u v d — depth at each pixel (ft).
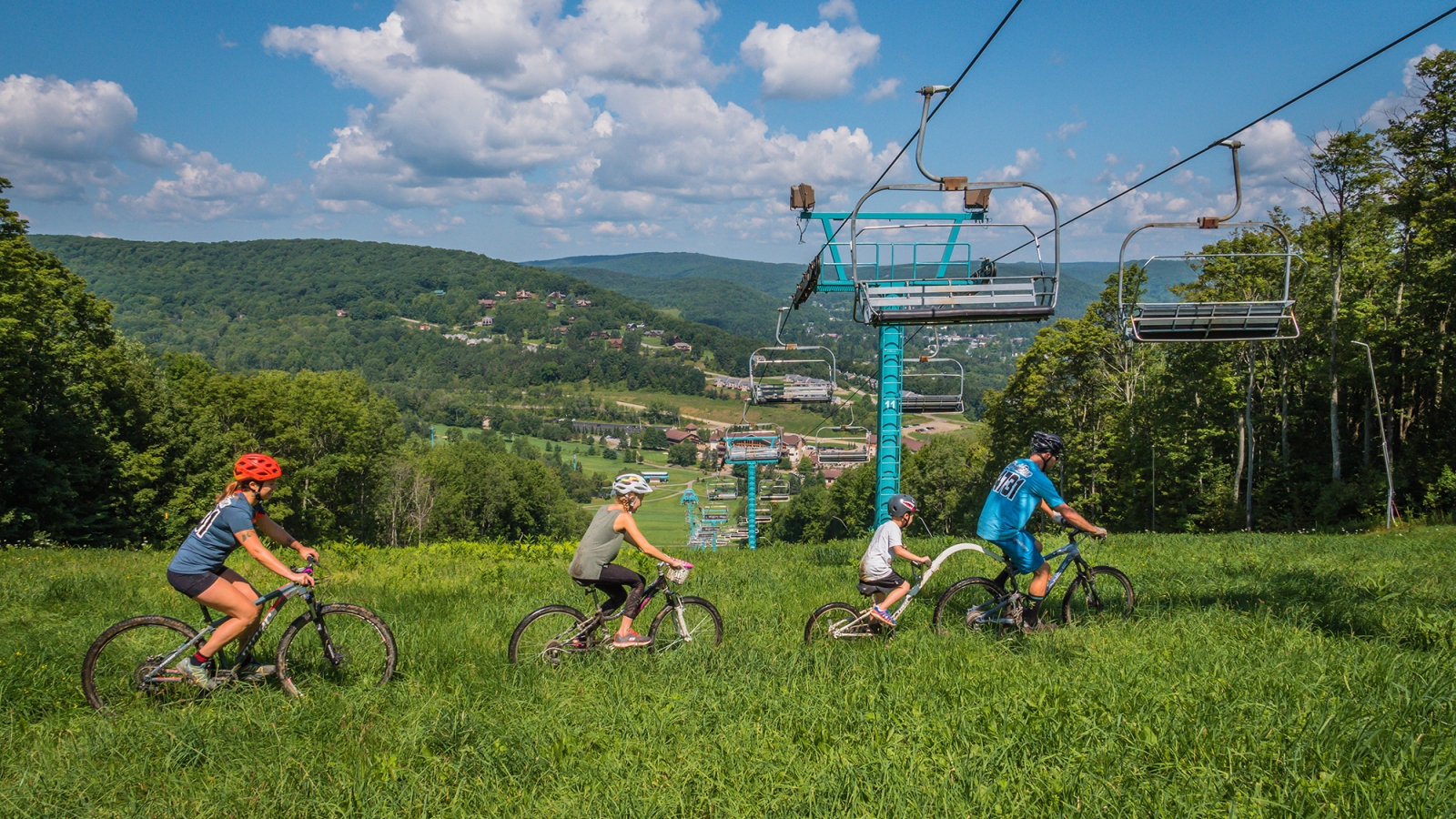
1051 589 26.78
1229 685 18.61
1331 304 126.41
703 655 23.35
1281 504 144.15
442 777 15.11
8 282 108.06
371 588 39.22
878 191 40.34
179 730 17.28
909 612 30.04
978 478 228.02
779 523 365.40
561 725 17.61
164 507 154.51
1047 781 14.01
